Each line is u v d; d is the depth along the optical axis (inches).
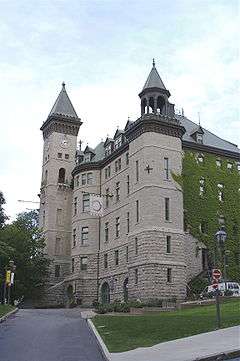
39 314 1631.4
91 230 2741.1
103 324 1103.6
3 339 904.3
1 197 2127.2
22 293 2632.9
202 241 2358.5
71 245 2886.3
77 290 2659.9
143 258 2124.8
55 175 3110.2
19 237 2645.2
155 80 2384.4
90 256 2701.8
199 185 2448.3
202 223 2402.8
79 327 1124.5
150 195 2190.0
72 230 2888.8
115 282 2452.0
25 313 1665.8
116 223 2536.9
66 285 2810.0
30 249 2709.2
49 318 1408.7
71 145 3208.7
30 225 3238.2
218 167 2556.6
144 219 2176.4
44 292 2802.7
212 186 2491.4
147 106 2341.3
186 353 636.7
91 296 2637.8
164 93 2378.2
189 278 2250.2
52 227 2999.5
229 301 1612.9
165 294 2063.2
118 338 848.9
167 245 2150.6
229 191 2554.1
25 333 999.6
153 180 2214.6
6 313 1450.5
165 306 1882.4
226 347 658.2
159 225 2158.0
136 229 2228.1
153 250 2110.0
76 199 2896.2
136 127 2336.4
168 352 660.1
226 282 1920.5
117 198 2578.7
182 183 2306.8
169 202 2220.7
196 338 780.0
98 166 2847.0
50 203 3041.3
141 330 917.8
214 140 2652.6
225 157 2605.8
